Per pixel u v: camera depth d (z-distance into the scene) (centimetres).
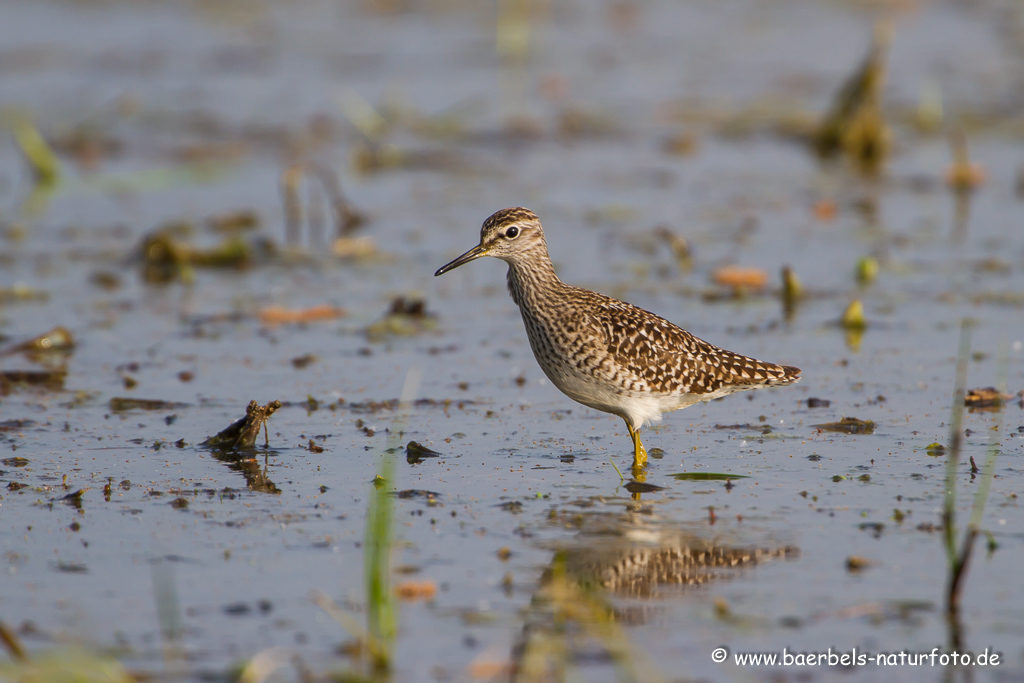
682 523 989
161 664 773
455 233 2098
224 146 2652
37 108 2881
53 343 1519
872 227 2072
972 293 1706
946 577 877
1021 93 2936
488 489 1079
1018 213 2127
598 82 3189
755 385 1216
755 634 804
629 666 755
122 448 1192
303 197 2339
